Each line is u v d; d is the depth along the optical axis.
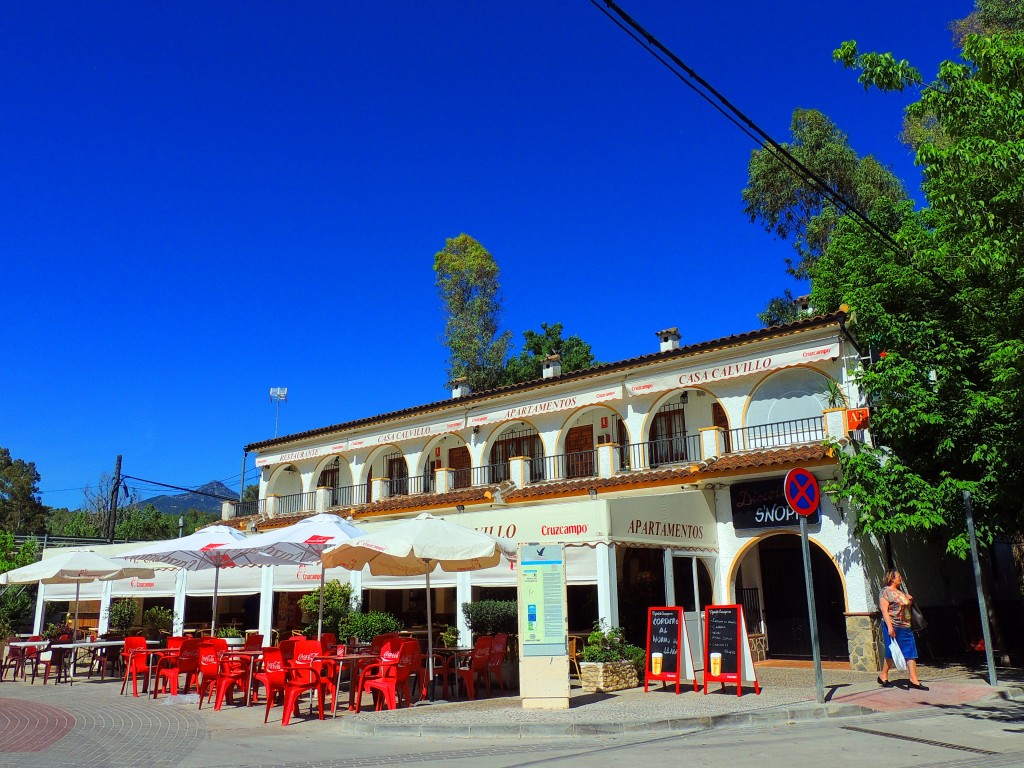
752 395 20.83
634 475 20.97
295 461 33.12
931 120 29.70
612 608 15.19
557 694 11.77
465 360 43.38
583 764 8.23
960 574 21.77
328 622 19.97
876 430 17.38
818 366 19.81
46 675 17.81
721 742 9.35
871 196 33.03
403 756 9.03
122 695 15.38
